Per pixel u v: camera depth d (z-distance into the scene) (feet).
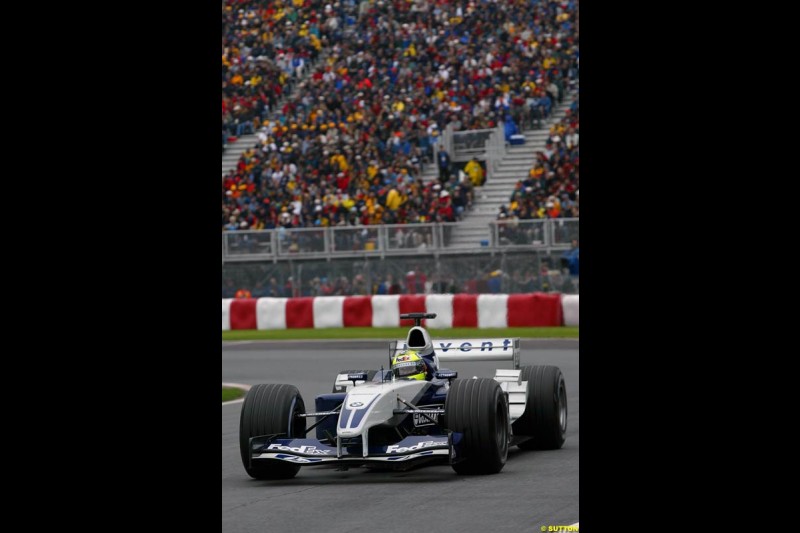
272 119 253.65
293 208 228.63
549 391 69.82
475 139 227.20
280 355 156.97
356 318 186.70
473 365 133.39
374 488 56.08
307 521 46.70
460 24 255.91
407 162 228.63
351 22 268.00
